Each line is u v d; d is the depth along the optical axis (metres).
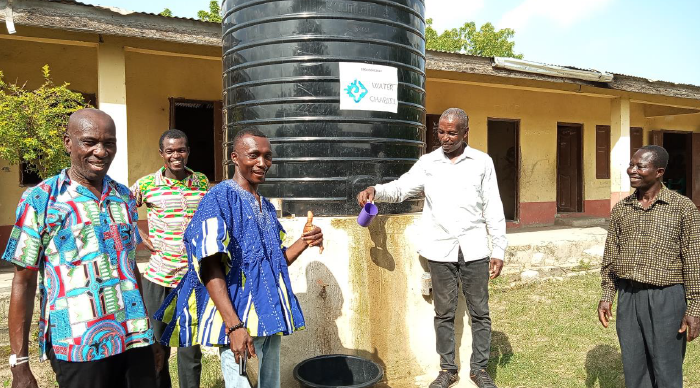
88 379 1.93
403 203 3.65
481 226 3.35
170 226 3.09
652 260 2.68
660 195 2.70
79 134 1.92
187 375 3.11
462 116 3.22
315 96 3.22
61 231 1.92
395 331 3.49
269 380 2.32
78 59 7.08
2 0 5.04
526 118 10.88
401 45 3.46
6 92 6.64
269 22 3.27
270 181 3.30
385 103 3.38
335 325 3.34
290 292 2.33
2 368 4.05
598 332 4.92
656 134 12.85
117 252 2.02
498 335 4.86
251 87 3.33
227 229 2.12
